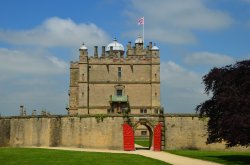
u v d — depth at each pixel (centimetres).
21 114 9644
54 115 8794
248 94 5856
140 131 12012
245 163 5203
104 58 11825
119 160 5416
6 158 5566
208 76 6397
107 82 11769
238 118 5547
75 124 8612
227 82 6172
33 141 8938
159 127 8300
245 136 5628
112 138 8375
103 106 11681
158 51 11831
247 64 6081
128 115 8394
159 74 11781
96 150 7819
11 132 9162
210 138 6494
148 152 7475
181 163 5175
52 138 8781
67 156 5856
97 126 8462
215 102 6297
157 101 11706
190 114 8419
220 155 6581
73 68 12619
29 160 5338
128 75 11838
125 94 11781
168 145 8375
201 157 6138
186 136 8394
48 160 5338
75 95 12531
